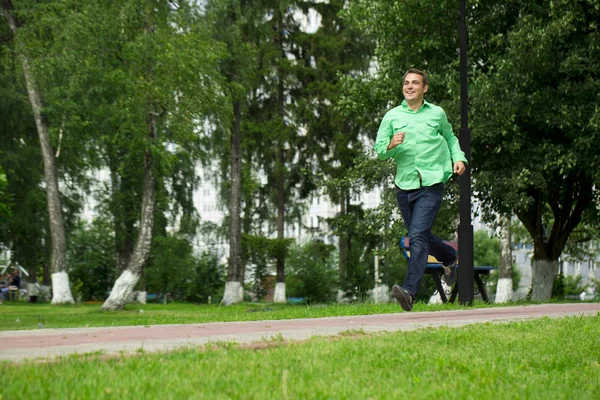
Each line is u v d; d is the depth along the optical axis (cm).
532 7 2144
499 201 2347
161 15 2614
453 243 1652
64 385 337
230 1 3173
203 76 2608
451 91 2141
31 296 4394
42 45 2647
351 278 3694
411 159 748
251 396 330
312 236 4403
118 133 2681
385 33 2366
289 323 740
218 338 550
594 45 2062
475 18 2258
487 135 2112
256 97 4166
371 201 5881
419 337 578
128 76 2514
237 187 3856
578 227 3216
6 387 330
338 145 4012
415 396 351
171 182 4225
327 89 4019
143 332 605
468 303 1250
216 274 5056
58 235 3189
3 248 3934
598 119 2006
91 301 4609
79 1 2564
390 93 2416
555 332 657
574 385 411
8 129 3562
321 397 336
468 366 445
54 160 3142
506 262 3195
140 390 335
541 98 2095
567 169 2142
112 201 4356
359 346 504
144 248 2808
